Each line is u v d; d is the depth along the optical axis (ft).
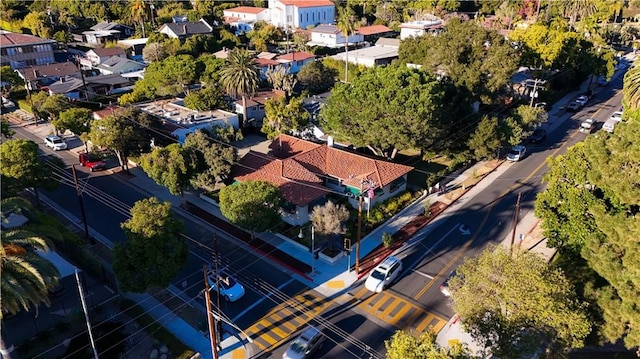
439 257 124.26
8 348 82.43
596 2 430.20
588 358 91.15
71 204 150.41
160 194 157.58
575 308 79.05
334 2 524.93
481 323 75.97
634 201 86.43
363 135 163.63
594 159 95.40
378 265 115.03
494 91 189.16
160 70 234.38
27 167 130.72
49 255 120.67
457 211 148.36
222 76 215.10
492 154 178.29
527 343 74.02
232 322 100.53
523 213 146.30
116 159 185.88
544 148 197.16
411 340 68.28
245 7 504.43
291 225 137.69
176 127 189.47
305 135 197.98
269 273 117.19
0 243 76.13
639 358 85.71
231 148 147.74
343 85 169.78
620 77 313.94
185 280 113.60
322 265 120.37
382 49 337.31
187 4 511.40
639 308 75.87
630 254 77.51
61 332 95.50
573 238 105.09
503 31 378.73
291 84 260.21
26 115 236.63
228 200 124.06
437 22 405.59
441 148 176.04
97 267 111.14
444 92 166.30
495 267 80.89
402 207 149.59
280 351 92.99
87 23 450.71
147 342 93.66
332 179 153.07
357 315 103.04
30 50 299.79
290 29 441.27
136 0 441.68
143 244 97.04
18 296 75.05
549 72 258.98
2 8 415.23
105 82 260.83
